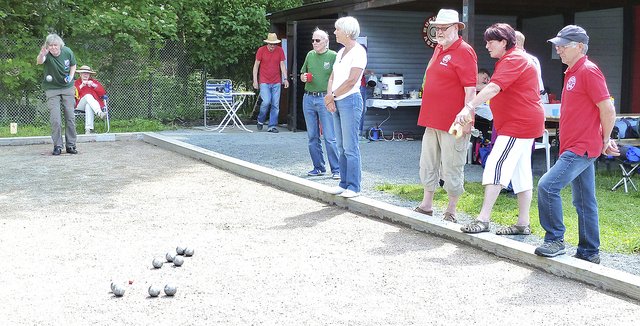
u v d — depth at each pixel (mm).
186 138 14844
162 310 4633
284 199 8461
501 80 6066
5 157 12258
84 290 5035
